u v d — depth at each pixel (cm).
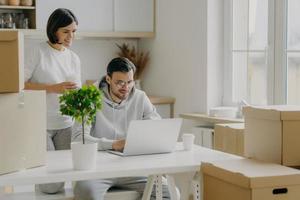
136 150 277
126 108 321
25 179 224
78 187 291
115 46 568
